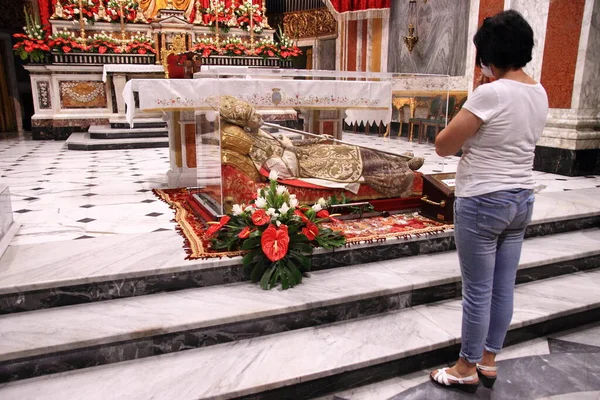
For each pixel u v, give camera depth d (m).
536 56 6.78
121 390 2.24
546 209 4.46
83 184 5.70
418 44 10.12
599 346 3.02
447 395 2.48
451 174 4.14
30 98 14.12
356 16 11.03
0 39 13.01
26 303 2.66
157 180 5.99
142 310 2.67
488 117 2.01
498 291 2.38
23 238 3.53
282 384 2.33
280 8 14.02
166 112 5.45
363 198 4.13
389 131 4.70
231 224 3.24
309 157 4.24
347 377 2.51
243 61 11.20
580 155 6.35
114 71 10.03
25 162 7.45
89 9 10.55
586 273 3.85
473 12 8.09
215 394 2.22
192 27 11.05
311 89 4.37
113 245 3.29
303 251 3.12
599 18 6.08
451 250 3.76
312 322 2.84
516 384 2.59
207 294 2.89
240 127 3.78
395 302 3.06
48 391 2.24
